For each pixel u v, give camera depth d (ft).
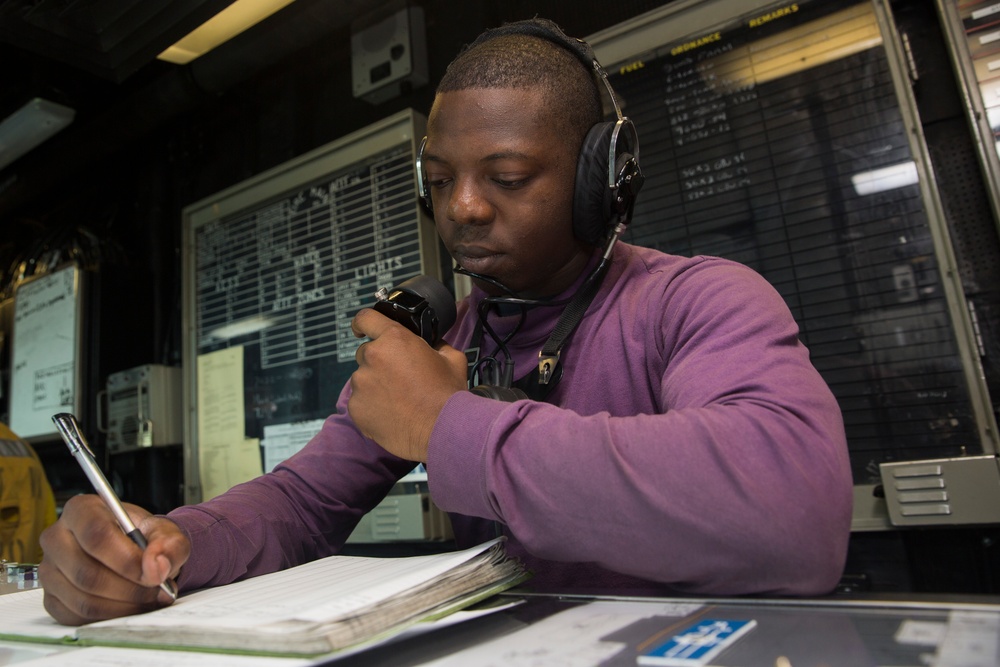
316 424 6.51
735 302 2.23
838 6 4.51
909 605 1.45
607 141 2.62
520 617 1.63
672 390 2.10
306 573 2.10
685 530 1.64
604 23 5.64
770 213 4.63
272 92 7.82
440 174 2.63
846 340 4.33
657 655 1.25
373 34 6.53
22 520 6.17
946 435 4.01
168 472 7.86
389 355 2.17
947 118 4.46
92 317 8.17
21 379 9.00
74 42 5.73
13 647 1.76
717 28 4.88
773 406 1.80
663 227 4.99
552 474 1.76
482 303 2.88
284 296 6.95
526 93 2.49
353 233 6.48
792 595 1.67
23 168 9.24
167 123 8.68
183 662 1.36
